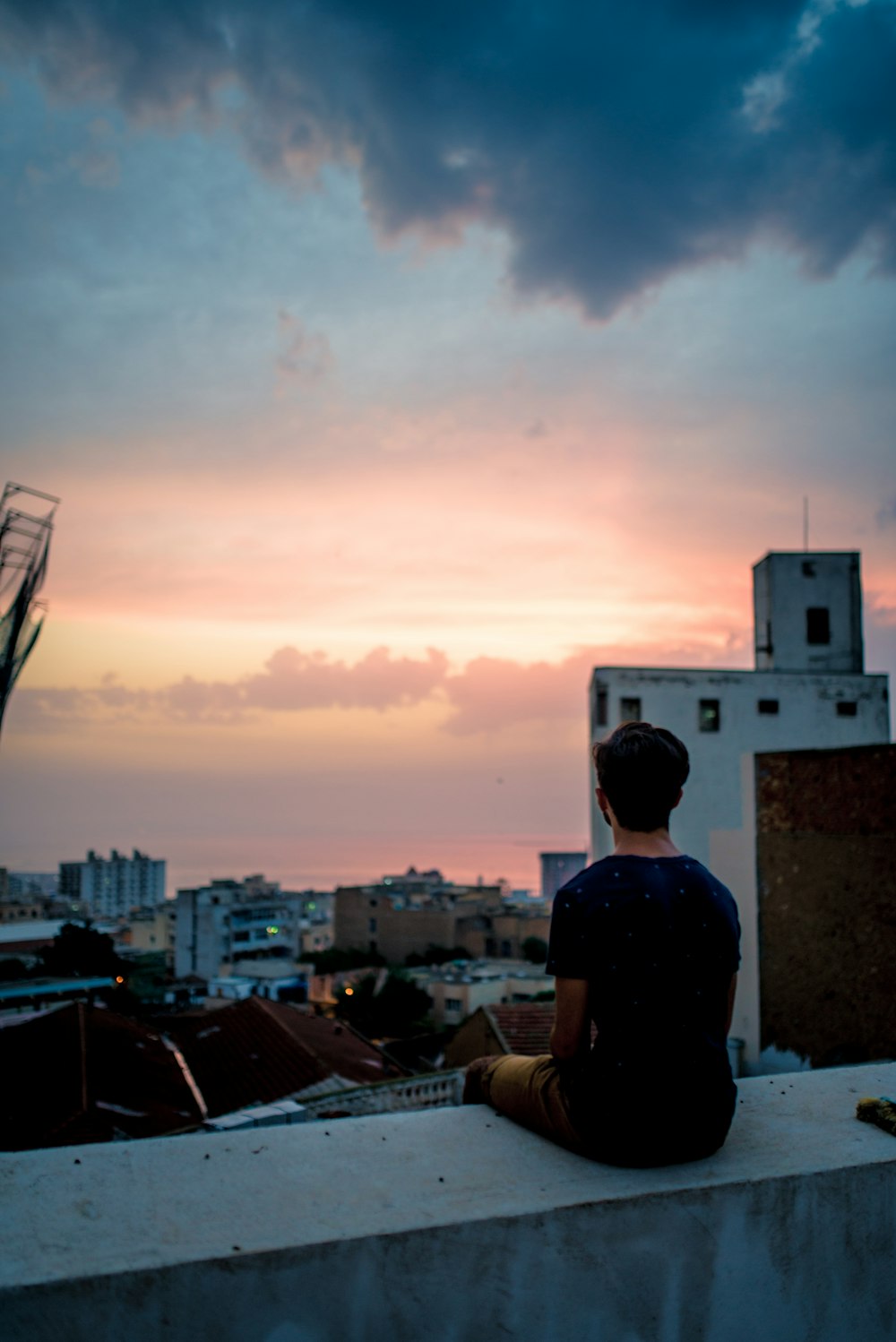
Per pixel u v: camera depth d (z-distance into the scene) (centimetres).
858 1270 218
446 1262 182
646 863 224
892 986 1148
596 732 3719
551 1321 189
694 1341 200
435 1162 212
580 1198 195
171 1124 1762
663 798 235
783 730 3694
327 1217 184
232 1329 168
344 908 8706
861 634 3825
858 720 3719
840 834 1252
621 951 213
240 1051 2431
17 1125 1616
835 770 1266
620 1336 194
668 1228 200
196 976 7169
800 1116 249
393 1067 2464
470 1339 183
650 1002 211
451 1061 2444
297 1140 222
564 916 222
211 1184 197
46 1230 175
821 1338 213
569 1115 216
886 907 1166
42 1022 2469
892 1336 220
